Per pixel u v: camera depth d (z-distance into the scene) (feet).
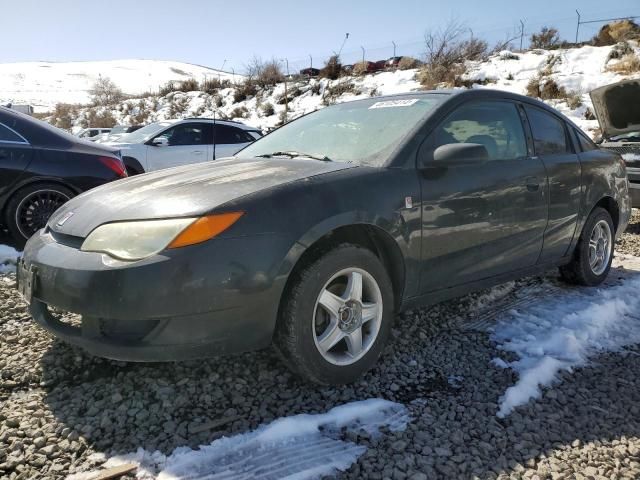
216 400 8.48
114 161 18.72
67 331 8.38
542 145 12.71
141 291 7.43
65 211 9.64
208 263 7.57
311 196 8.49
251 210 7.99
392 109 11.41
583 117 47.16
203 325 7.64
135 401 8.36
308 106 71.31
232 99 85.46
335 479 6.65
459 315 12.34
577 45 73.00
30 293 8.73
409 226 9.43
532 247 12.05
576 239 13.58
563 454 7.25
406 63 79.25
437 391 8.91
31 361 9.66
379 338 9.38
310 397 8.63
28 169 17.10
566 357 10.22
